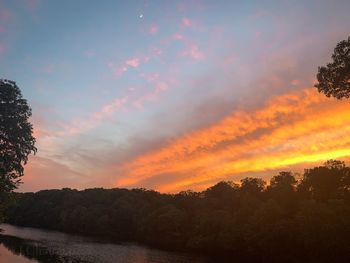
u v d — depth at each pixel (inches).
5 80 1943.9
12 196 1884.8
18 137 1916.8
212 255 3878.0
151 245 4852.4
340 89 1173.1
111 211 6983.3
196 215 5093.5
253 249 3590.1
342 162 3737.7
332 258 3034.0
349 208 2977.4
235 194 5187.0
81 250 3737.7
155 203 6555.1
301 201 3641.7
